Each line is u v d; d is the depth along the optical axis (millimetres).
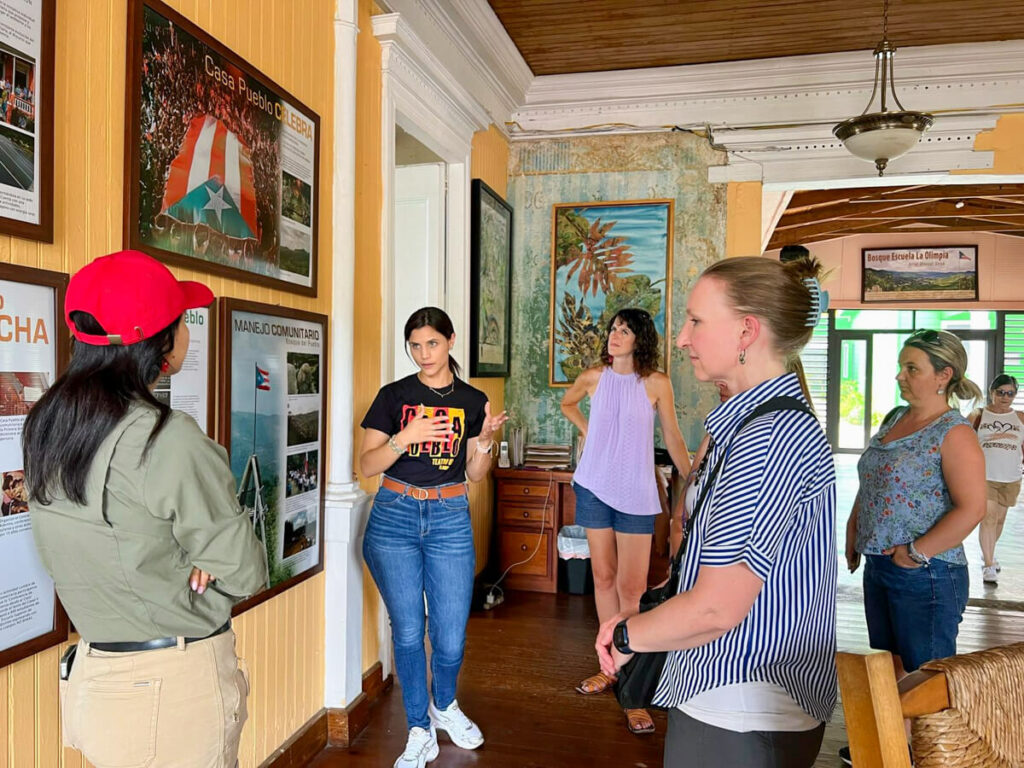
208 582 1298
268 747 2293
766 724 1133
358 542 2723
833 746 2760
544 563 4613
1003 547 6262
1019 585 5008
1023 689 1029
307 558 2488
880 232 11312
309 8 2504
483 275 4465
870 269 12406
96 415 1137
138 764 1216
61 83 1510
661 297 4902
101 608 1213
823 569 1135
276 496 2275
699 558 1163
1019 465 5008
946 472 2020
